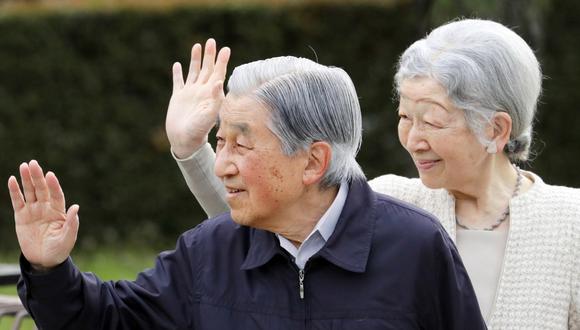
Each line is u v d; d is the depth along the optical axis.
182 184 28.00
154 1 27.67
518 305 7.70
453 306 6.71
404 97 7.58
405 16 27.02
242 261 6.86
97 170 27.83
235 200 6.58
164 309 6.94
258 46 27.36
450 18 19.80
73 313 6.69
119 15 27.55
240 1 27.42
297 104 6.48
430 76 7.45
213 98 8.11
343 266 6.57
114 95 27.73
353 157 6.81
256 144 6.48
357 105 6.77
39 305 6.62
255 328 6.66
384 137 27.30
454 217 8.04
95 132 27.77
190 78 8.39
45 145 27.59
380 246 6.69
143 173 27.95
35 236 6.56
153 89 27.78
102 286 6.89
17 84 27.50
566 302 7.69
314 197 6.71
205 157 8.23
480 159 7.65
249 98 6.49
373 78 27.30
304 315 6.61
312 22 27.38
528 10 19.45
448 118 7.45
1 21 27.42
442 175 7.66
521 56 7.57
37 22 27.48
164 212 28.08
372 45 27.30
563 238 7.74
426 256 6.68
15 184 6.52
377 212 6.79
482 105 7.45
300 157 6.55
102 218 27.97
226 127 6.55
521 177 8.12
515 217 7.85
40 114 27.59
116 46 27.62
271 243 6.72
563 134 27.23
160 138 27.83
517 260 7.77
